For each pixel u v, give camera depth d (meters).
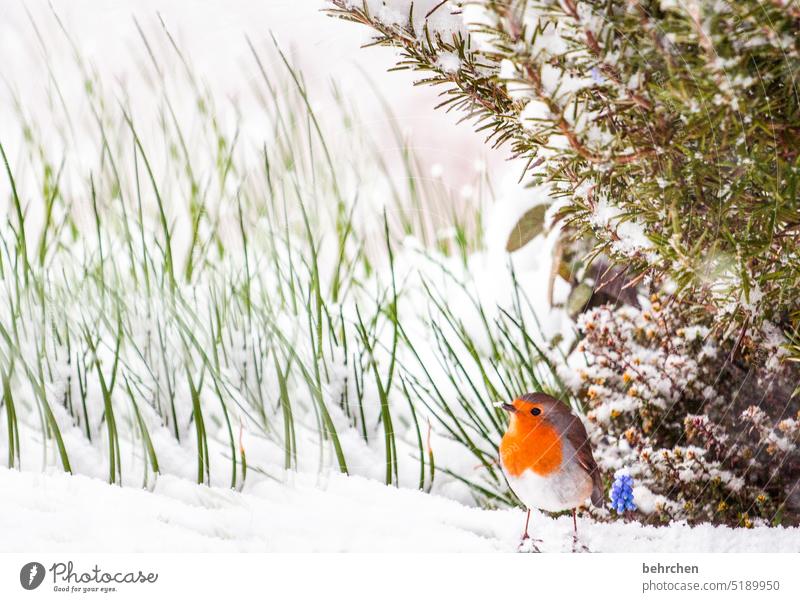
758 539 2.85
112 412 3.21
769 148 2.10
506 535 2.96
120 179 4.98
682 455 3.09
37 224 4.94
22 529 2.65
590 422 3.29
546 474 2.66
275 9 6.48
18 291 3.64
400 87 6.45
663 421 3.24
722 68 1.95
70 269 4.27
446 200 5.64
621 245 2.50
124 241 4.40
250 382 3.72
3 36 7.12
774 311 2.65
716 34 1.94
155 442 3.42
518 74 2.13
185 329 3.65
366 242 5.05
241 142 5.24
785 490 3.03
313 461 3.42
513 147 2.74
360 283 4.61
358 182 5.07
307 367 3.75
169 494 3.10
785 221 2.21
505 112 2.70
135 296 3.94
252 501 3.09
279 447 3.48
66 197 4.95
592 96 2.21
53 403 3.48
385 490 3.24
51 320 3.75
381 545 2.81
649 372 3.30
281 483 3.25
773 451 3.04
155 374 3.70
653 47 2.06
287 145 4.92
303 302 3.97
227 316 3.95
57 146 5.56
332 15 2.80
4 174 5.24
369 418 3.66
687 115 2.05
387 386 3.49
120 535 2.69
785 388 3.04
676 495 3.08
